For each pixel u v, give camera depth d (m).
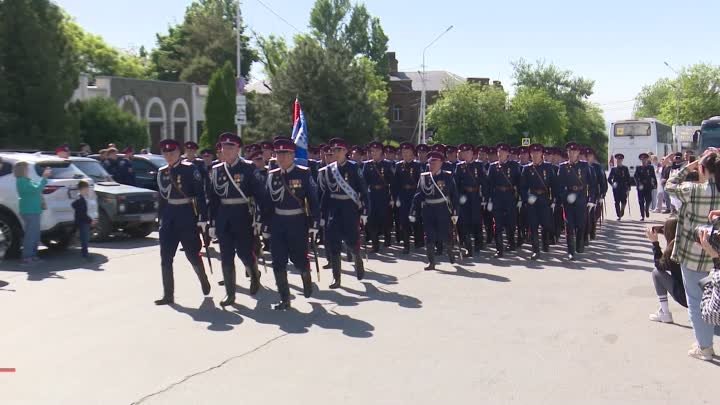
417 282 10.35
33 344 7.01
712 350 6.53
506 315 8.22
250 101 43.91
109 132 30.89
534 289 9.80
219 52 63.62
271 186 8.67
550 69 97.69
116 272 11.21
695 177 6.70
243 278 10.79
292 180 8.64
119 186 15.37
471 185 13.02
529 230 13.12
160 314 8.33
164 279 8.91
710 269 6.37
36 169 12.70
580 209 12.74
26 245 11.84
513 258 12.85
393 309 8.55
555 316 8.17
